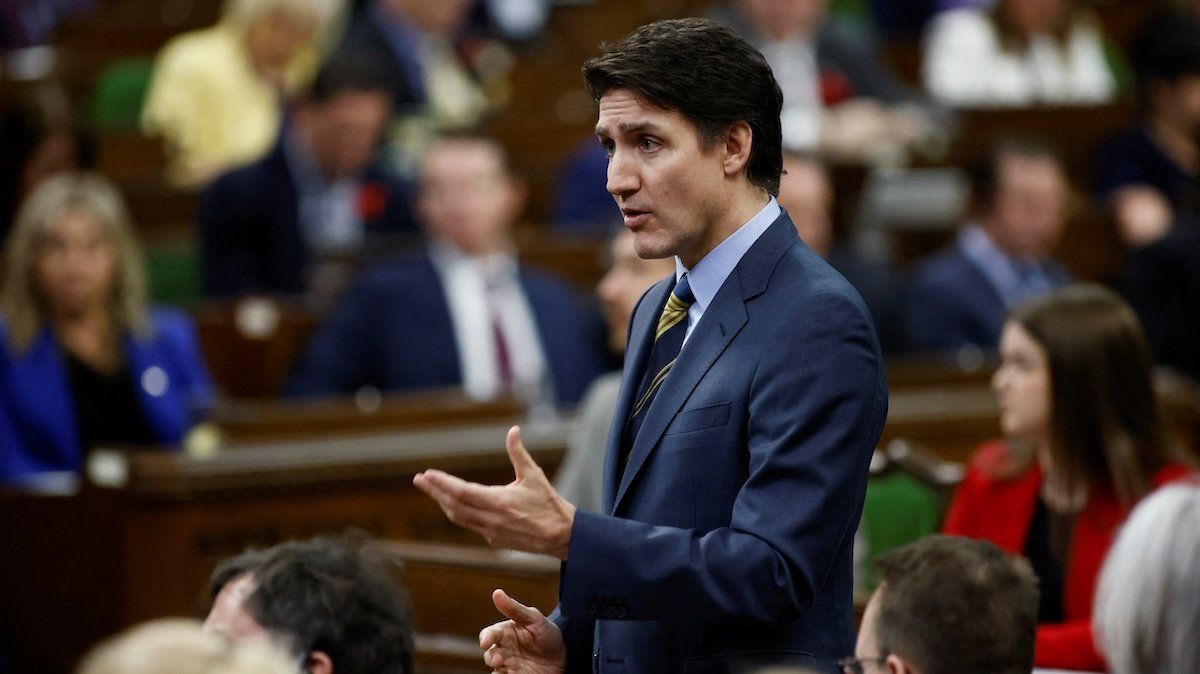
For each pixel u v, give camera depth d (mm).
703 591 7180
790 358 7496
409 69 27531
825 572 7402
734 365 7648
